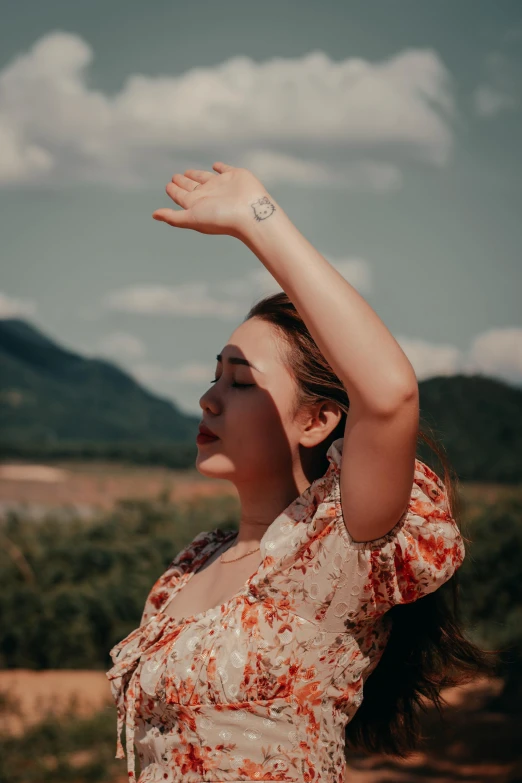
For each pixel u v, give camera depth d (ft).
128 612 33.42
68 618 32.86
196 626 4.90
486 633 27.17
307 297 4.22
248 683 4.67
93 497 92.73
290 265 4.28
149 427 611.47
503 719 24.06
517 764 20.63
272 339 5.32
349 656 4.83
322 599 4.63
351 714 5.02
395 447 4.19
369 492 4.31
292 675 4.68
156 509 39.93
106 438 556.10
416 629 5.67
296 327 5.33
